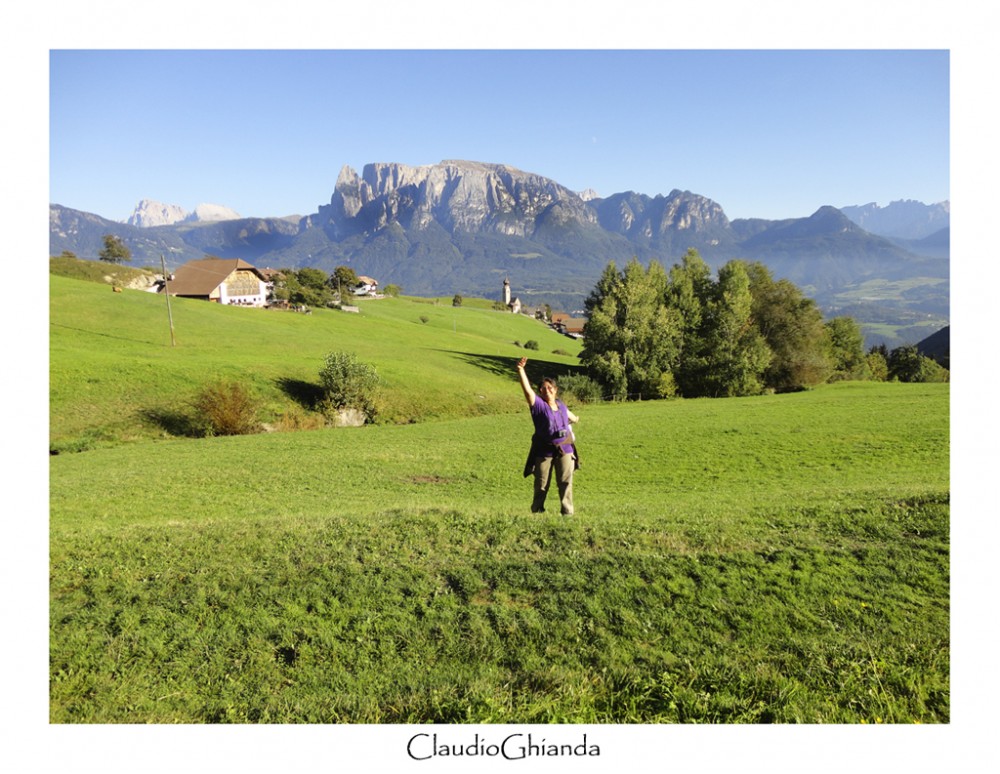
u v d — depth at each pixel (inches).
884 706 256.7
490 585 346.9
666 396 2733.8
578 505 624.1
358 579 355.6
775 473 1027.9
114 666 297.1
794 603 320.5
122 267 4879.4
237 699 279.6
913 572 343.6
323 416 1966.0
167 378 1936.5
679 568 354.6
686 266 3147.1
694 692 268.1
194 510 775.7
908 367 3998.5
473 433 1648.6
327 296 5196.9
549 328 7751.0
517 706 265.3
